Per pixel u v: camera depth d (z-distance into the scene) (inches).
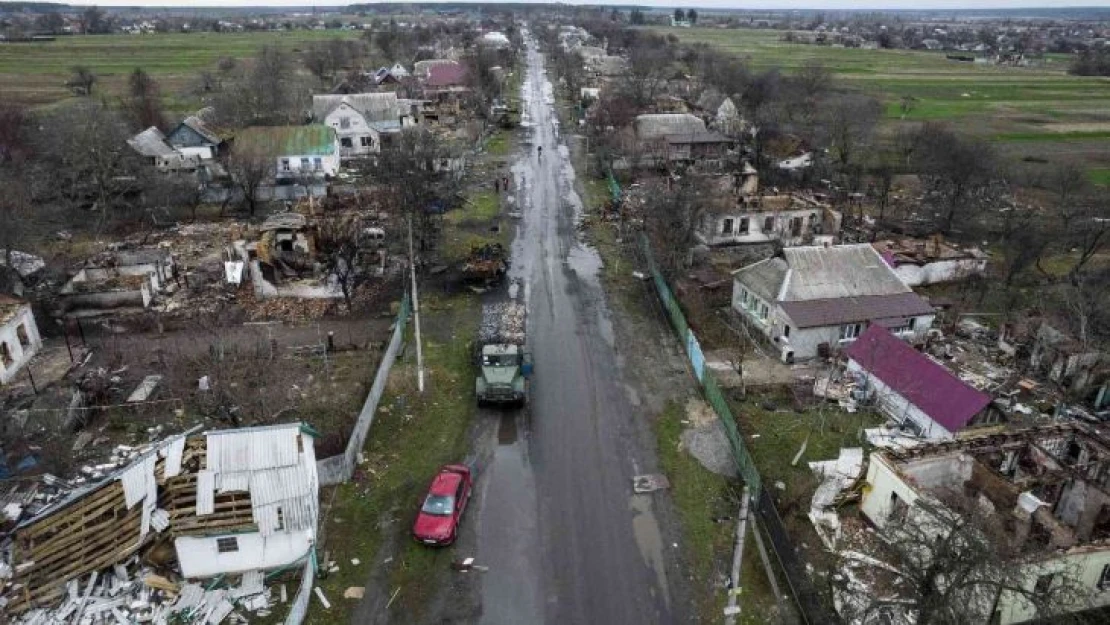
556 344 1581.0
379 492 1090.7
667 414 1316.4
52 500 1053.2
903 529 851.4
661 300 1804.9
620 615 881.5
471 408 1322.6
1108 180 3038.9
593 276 1971.0
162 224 2357.3
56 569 869.2
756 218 2217.0
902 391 1294.3
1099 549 866.1
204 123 3280.0
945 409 1219.2
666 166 2923.2
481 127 3870.6
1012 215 2381.9
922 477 1039.0
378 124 3602.4
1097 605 902.4
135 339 1566.2
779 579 941.2
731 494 1104.2
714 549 991.6
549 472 1147.9
